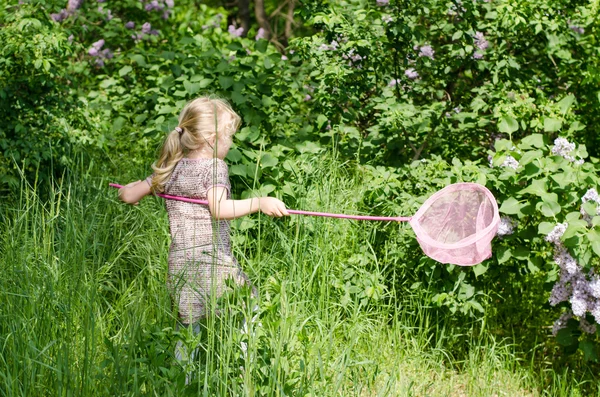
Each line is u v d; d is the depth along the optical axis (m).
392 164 5.25
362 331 4.17
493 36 5.75
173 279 3.61
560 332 4.08
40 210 4.75
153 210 4.86
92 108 6.54
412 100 5.73
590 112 5.49
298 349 3.68
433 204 3.79
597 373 4.35
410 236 4.33
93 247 4.16
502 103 5.12
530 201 4.16
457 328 4.44
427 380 4.10
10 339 3.45
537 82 5.60
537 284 4.84
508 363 4.29
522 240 4.39
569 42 5.80
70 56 7.65
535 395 4.16
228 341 3.23
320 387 3.39
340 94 5.22
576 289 3.92
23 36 5.49
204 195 3.58
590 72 5.27
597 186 4.04
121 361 3.30
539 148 4.30
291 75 5.96
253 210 3.60
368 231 4.57
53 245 4.09
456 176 4.39
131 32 8.25
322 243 4.38
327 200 4.52
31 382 3.20
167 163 3.65
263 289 3.92
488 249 3.70
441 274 4.41
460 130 5.33
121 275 4.23
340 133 5.34
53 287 3.74
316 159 4.78
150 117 6.26
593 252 3.85
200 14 10.46
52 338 3.54
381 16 5.53
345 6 5.75
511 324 4.64
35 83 5.55
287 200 4.53
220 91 5.41
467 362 4.29
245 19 12.73
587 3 5.86
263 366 3.25
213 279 3.43
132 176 5.51
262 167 4.61
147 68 6.65
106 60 7.82
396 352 4.12
